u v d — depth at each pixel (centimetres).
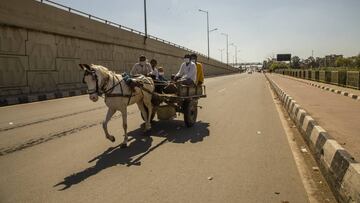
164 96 948
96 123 1098
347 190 437
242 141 837
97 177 571
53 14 2342
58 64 2442
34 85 2191
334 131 837
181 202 467
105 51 3191
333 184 500
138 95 845
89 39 2853
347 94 1975
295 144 808
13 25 1984
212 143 814
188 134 923
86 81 719
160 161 662
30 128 1016
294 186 527
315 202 467
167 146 785
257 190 510
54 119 1193
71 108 1529
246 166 628
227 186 526
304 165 636
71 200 478
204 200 473
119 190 513
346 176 452
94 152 734
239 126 1055
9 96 1941
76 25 2630
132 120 1147
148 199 478
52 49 2370
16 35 2025
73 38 2630
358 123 962
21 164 648
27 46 2122
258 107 1577
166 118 989
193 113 1046
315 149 673
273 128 1022
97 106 1602
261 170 604
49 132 952
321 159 602
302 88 2747
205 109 1490
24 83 2098
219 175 577
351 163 451
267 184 534
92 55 2941
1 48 1912
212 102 1803
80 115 1290
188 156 697
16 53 2030
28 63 2133
